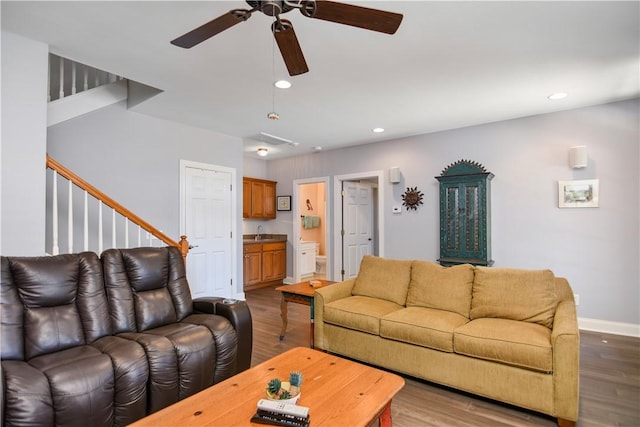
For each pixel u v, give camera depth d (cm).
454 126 470
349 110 403
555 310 260
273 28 173
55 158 348
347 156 598
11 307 197
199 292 480
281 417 140
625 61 281
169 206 447
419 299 314
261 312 476
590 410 229
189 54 269
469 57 274
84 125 369
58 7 211
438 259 464
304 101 373
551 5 208
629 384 263
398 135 520
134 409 198
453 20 224
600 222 384
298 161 673
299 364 201
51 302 214
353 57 274
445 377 256
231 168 526
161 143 439
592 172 388
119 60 280
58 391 171
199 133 483
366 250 667
